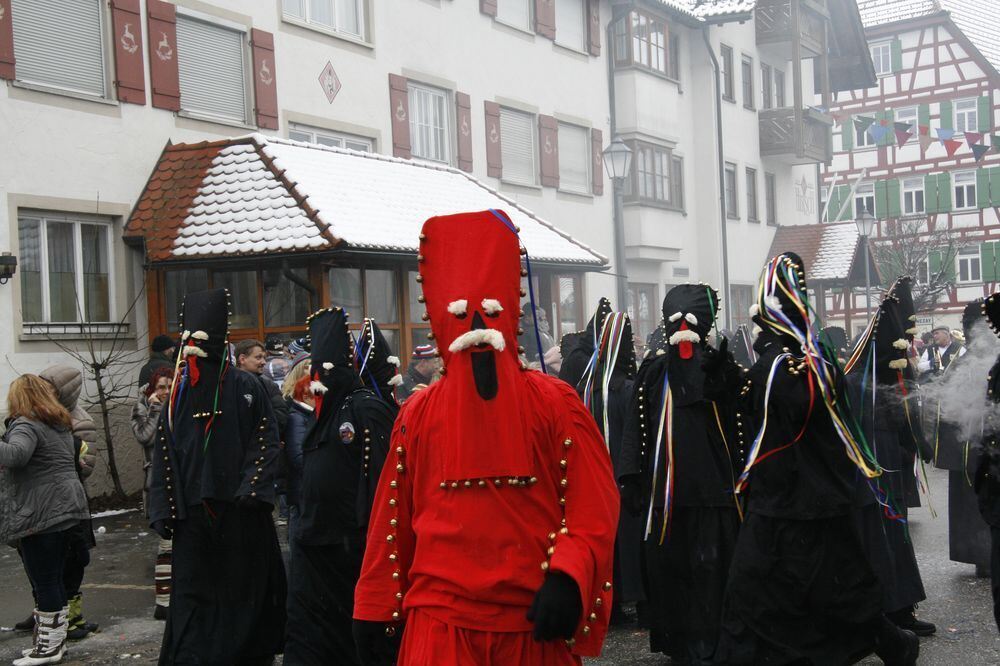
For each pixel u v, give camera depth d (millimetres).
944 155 55000
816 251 33312
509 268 3287
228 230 13781
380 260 14844
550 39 23672
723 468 6324
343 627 5754
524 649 3215
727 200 31250
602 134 25516
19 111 13164
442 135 20656
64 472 7090
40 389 7098
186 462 6176
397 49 19375
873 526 6488
